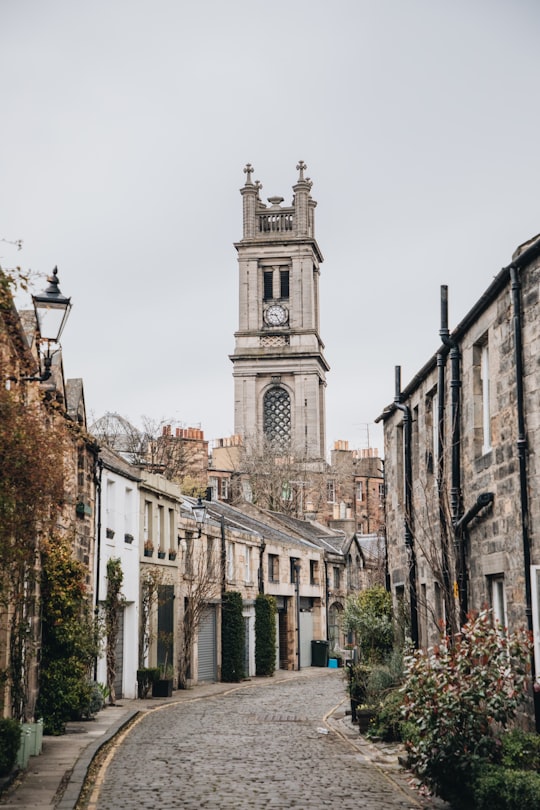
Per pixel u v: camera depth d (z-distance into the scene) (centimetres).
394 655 1998
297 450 8644
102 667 2641
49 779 1354
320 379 10244
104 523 2661
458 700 1139
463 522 1549
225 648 3859
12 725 1330
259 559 4469
